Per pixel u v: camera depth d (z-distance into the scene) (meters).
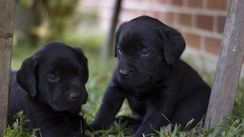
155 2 9.57
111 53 9.61
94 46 11.69
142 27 4.54
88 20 14.43
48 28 11.92
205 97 4.95
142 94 4.78
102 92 6.40
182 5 8.46
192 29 8.13
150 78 4.59
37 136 4.54
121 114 5.62
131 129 4.98
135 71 4.45
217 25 7.21
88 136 4.70
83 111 5.31
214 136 4.29
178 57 4.63
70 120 4.68
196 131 4.53
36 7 11.77
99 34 13.34
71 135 4.52
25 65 4.51
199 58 7.83
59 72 4.39
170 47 4.54
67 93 4.34
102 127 4.91
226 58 4.40
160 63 4.59
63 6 11.91
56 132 4.50
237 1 4.30
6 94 4.34
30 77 4.46
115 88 4.92
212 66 7.40
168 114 4.72
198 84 5.06
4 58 4.26
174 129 4.47
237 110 4.91
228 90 4.44
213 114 4.49
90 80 7.13
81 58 4.57
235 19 4.33
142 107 4.96
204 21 7.67
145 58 4.49
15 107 4.70
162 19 9.30
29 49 11.02
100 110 4.95
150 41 4.50
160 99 4.71
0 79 4.28
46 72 4.42
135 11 10.59
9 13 4.20
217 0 7.17
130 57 4.50
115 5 9.54
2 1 4.15
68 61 4.41
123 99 4.98
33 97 4.55
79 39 12.60
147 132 4.61
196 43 8.01
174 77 4.78
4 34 4.21
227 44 4.39
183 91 4.92
